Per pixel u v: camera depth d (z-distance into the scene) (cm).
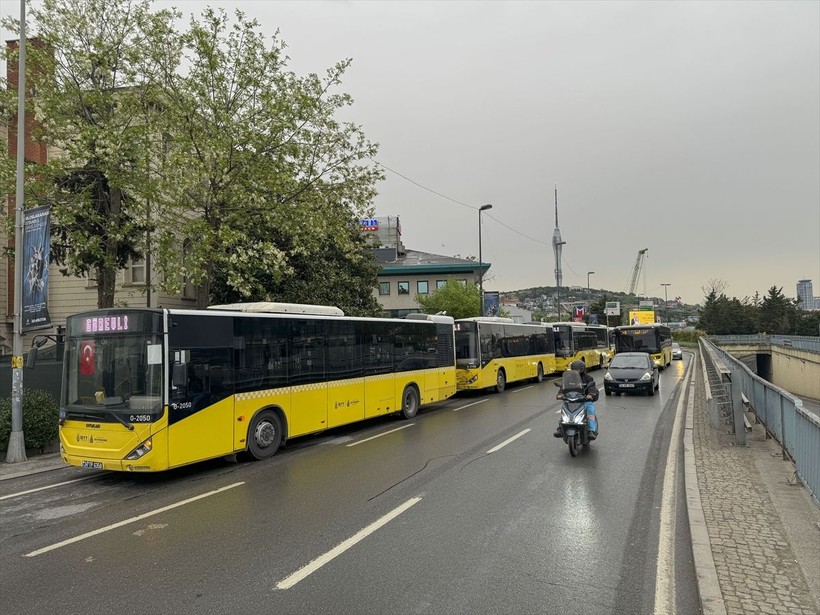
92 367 905
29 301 1092
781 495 684
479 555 540
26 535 647
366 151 1791
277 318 1113
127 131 1382
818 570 462
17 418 1086
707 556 498
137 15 1506
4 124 1753
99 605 455
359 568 514
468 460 976
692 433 1145
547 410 1655
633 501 715
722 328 9838
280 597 458
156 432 857
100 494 838
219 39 1562
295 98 1580
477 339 2108
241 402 1012
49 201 1470
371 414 1406
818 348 4050
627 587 466
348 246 1862
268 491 811
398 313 6191
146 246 1562
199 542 600
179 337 903
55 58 1469
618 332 3556
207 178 1500
